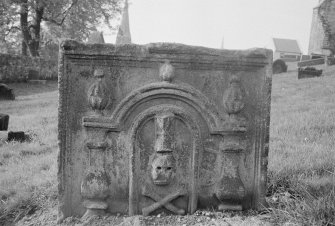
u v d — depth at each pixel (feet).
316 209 9.17
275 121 21.15
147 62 10.16
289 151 14.75
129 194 10.25
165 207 10.32
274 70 62.95
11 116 27.81
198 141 10.34
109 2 73.72
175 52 10.12
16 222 10.32
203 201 10.62
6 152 16.87
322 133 17.89
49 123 24.57
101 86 10.02
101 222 9.95
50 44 85.81
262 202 10.63
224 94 10.46
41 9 70.33
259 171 10.64
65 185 10.19
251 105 10.62
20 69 55.67
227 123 10.44
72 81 10.07
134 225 9.68
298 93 34.88
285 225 9.21
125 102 10.09
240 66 10.46
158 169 10.11
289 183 11.92
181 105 10.36
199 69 10.36
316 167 12.80
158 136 10.21
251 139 10.66
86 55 9.96
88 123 10.04
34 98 40.78
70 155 10.17
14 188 12.10
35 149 17.56
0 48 81.46
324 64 69.26
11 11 63.77
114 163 10.27
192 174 10.40
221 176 10.52
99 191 10.07
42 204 11.25
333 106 25.46
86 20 74.38
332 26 84.99
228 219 10.02
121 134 10.23
